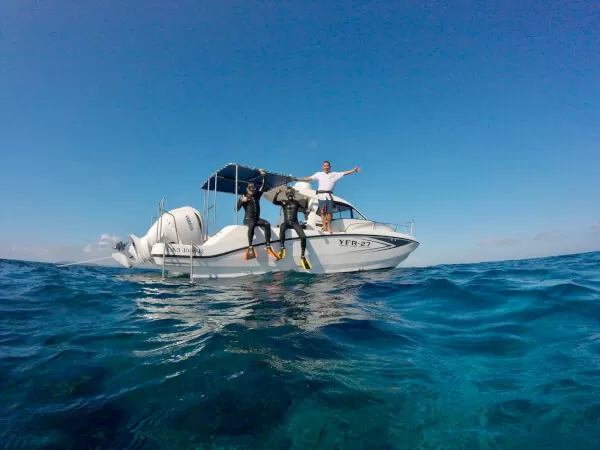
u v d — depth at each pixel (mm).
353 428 1893
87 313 4551
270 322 3936
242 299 5523
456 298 5246
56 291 6188
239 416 1972
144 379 2416
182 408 2041
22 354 2930
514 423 1962
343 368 2641
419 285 6340
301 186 10570
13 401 2135
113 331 3633
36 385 2344
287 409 2045
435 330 3719
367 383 2400
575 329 3586
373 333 3551
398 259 10602
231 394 2195
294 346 3078
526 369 2662
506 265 10094
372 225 10680
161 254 7926
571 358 2840
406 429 1896
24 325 3910
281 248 8844
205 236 9945
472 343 3281
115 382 2381
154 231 8617
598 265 9227
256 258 8836
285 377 2438
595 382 2404
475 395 2266
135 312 4586
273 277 8367
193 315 4371
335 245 9508
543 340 3301
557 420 1978
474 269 8969
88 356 2869
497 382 2447
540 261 11688
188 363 2672
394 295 5703
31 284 7020
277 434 1823
